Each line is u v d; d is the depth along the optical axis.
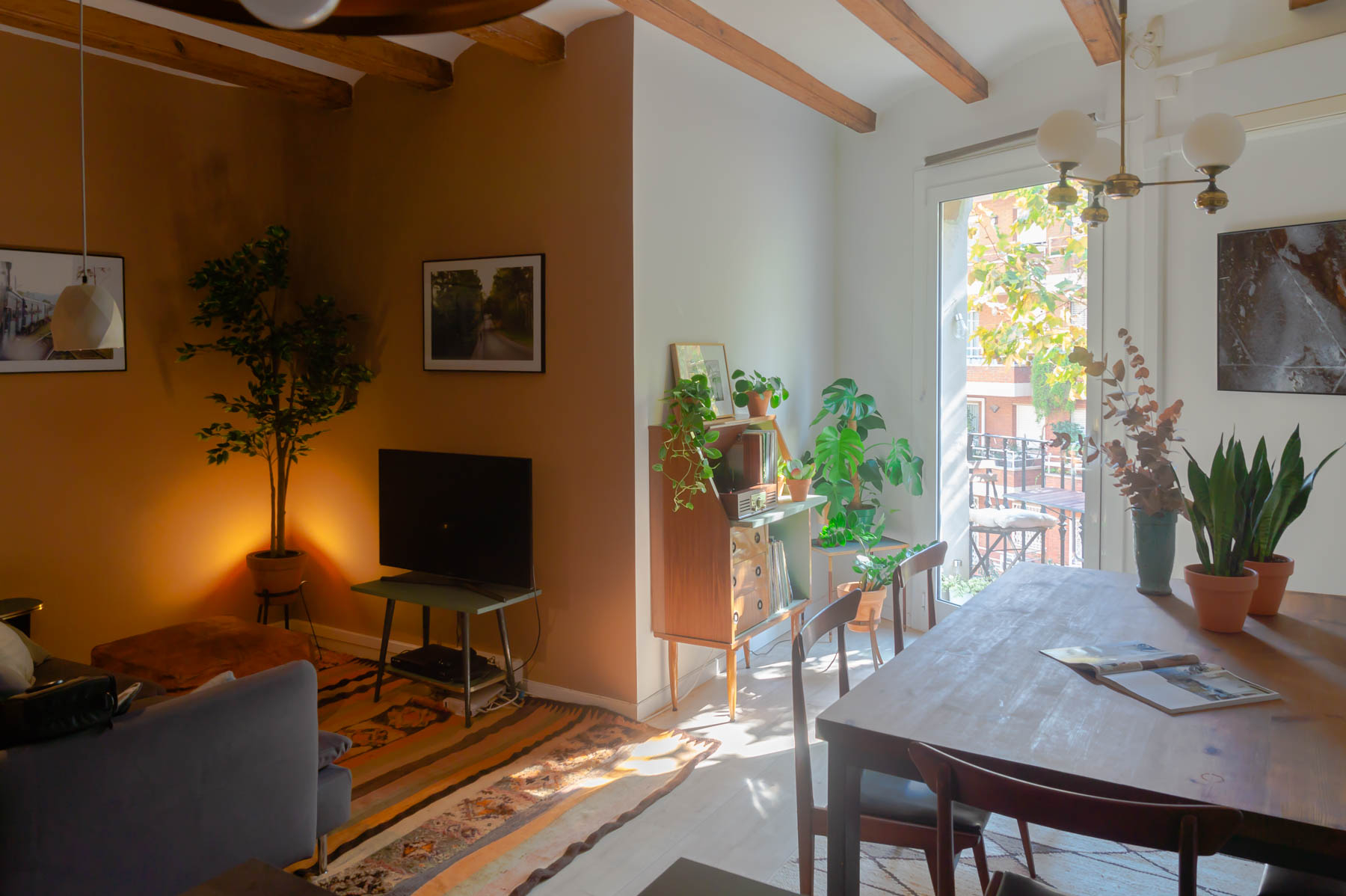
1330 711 1.72
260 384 4.20
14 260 3.65
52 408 3.80
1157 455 2.46
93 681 1.88
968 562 4.48
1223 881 2.38
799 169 4.53
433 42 3.68
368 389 4.25
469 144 3.83
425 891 2.41
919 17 3.50
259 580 4.24
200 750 2.07
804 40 3.68
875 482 4.61
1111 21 3.40
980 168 4.25
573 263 3.58
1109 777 1.45
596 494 3.60
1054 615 2.37
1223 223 3.51
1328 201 3.25
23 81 3.65
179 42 3.53
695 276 3.79
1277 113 3.32
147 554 4.15
